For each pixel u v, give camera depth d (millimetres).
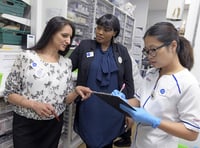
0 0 1690
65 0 1935
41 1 2033
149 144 912
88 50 1548
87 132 1555
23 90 1200
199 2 1360
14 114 1283
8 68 1728
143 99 950
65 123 2125
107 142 1592
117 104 888
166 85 856
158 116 873
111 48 1579
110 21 1465
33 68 1158
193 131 775
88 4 2562
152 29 817
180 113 819
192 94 779
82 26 2535
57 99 1260
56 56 1285
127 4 4164
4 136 1574
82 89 1295
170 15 1434
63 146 2164
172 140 899
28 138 1264
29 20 2037
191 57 905
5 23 1826
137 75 2189
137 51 5051
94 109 1530
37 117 1232
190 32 1414
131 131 2277
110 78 1521
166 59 823
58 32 1195
